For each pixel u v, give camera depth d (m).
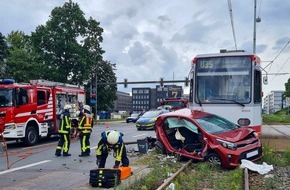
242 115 13.30
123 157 9.49
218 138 10.94
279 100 122.38
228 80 13.65
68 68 55.94
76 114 20.28
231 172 9.83
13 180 9.35
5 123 16.45
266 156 11.59
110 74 69.19
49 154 14.41
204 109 13.73
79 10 57.31
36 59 54.84
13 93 16.81
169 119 12.40
